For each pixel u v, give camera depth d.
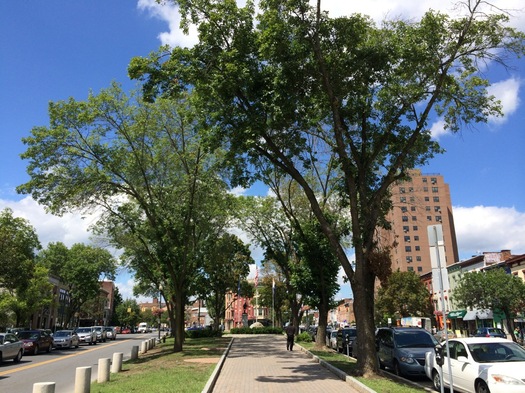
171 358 19.97
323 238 25.95
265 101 14.53
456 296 44.50
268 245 34.69
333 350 25.06
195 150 24.23
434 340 15.68
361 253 14.27
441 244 10.32
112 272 72.12
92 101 21.64
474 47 14.91
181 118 22.64
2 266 32.88
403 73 14.84
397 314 68.31
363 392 10.59
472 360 10.44
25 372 17.77
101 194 23.16
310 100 15.20
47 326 70.44
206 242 31.91
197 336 45.31
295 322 36.12
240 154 15.76
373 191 16.94
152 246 27.94
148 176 23.95
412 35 14.48
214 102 15.23
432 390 11.85
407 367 14.21
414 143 16.31
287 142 15.67
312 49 14.34
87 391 10.33
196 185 24.84
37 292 43.25
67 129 21.50
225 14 14.34
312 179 29.22
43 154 21.11
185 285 28.95
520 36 14.31
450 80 15.24
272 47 13.77
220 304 58.78
